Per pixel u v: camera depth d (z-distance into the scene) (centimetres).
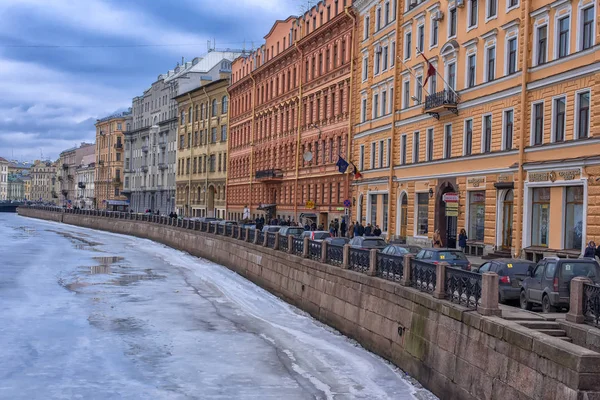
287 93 6569
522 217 3041
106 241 6825
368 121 4906
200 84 10406
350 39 5238
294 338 2178
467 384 1388
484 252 3350
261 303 2900
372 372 1758
